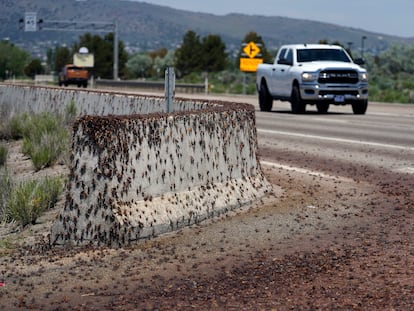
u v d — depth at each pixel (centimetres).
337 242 961
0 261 919
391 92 5122
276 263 869
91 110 2211
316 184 1389
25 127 2305
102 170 938
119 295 771
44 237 1008
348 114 3120
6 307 743
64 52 17175
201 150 1093
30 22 10431
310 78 3016
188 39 12731
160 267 866
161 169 1009
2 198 1259
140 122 983
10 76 16288
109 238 936
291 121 2716
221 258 896
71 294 779
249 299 742
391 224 1061
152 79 10994
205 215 1067
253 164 1249
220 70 12656
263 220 1086
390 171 1550
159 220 985
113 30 10512
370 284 775
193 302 739
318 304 719
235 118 1196
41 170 1747
